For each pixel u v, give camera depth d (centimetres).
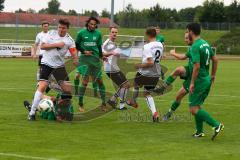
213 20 12569
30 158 1209
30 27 9638
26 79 3584
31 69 4625
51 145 1371
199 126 1535
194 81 1483
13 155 1239
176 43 10456
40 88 1781
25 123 1722
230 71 4928
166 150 1333
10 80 3497
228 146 1405
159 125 1752
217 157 1259
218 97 2706
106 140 1460
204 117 1495
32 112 1784
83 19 9388
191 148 1365
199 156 1268
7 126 1655
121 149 1338
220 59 7812
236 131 1659
